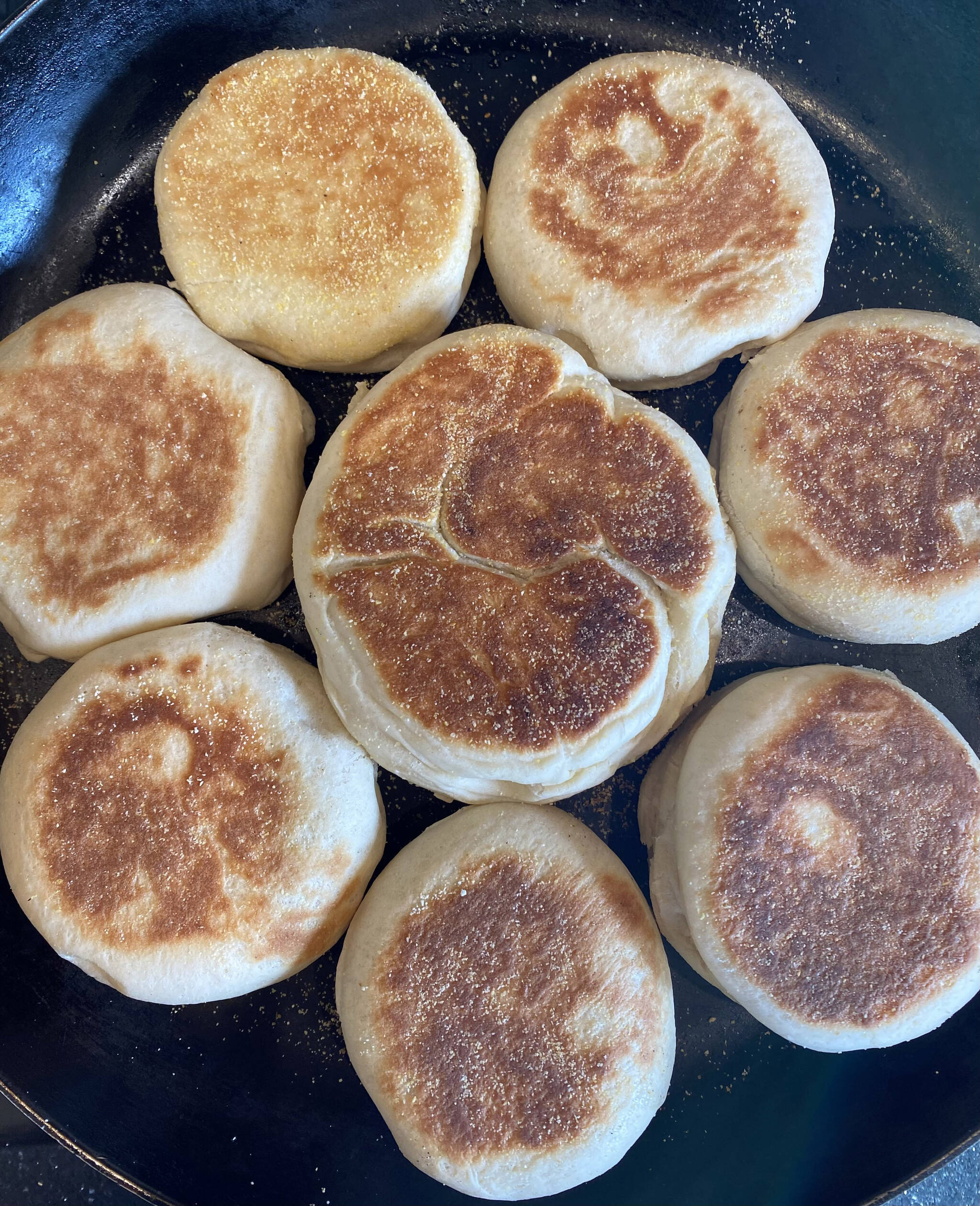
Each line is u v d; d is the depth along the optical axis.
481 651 0.21
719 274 0.23
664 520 0.22
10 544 0.22
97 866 0.21
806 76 0.27
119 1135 0.23
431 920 0.22
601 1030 0.21
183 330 0.23
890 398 0.23
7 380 0.22
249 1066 0.24
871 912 0.22
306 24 0.25
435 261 0.23
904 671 0.26
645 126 0.23
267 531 0.23
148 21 0.24
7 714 0.24
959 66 0.26
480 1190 0.21
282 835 0.21
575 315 0.23
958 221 0.27
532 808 0.23
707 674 0.23
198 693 0.22
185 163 0.23
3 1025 0.23
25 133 0.24
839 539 0.23
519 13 0.26
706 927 0.22
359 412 0.22
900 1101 0.24
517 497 0.21
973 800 0.22
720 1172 0.24
